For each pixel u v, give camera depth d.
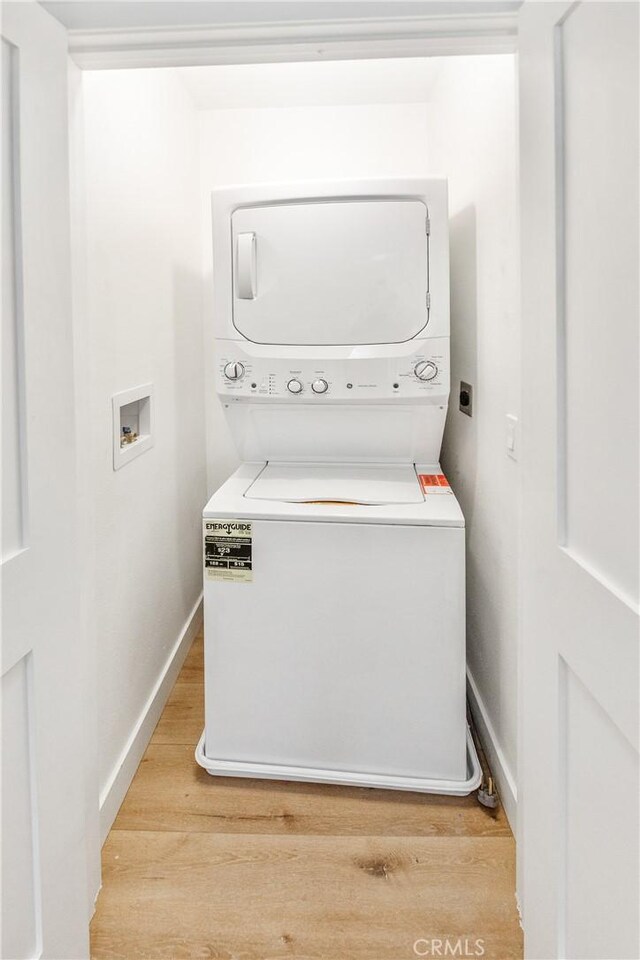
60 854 1.04
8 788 0.90
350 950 1.27
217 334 1.97
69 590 1.06
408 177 1.81
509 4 1.08
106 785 1.59
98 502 1.54
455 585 1.65
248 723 1.76
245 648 1.74
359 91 2.51
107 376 1.61
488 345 1.79
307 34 1.15
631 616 0.71
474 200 1.90
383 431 2.04
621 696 0.73
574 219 0.84
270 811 1.65
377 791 1.73
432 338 1.86
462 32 1.14
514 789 1.57
